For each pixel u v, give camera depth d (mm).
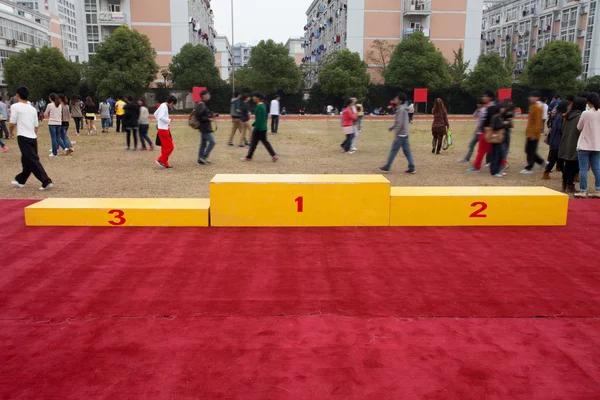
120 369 3326
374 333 3816
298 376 3248
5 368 3338
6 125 19062
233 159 13156
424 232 6516
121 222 6664
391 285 4750
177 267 5188
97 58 43250
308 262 5359
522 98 49375
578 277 4977
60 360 3436
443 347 3619
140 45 43812
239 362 3410
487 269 5184
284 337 3752
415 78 45781
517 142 18375
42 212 6633
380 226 6773
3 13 62469
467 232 6531
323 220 6727
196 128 11922
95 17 53594
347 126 14695
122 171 11156
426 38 46688
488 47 84688
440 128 14391
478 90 47438
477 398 3033
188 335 3779
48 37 76938
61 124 13570
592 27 59406
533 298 4469
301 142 18266
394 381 3197
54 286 4703
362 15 53938
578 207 7906
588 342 3703
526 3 72688
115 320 4020
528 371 3318
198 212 6645
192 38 58188
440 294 4547
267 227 6695
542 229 6699
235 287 4680
